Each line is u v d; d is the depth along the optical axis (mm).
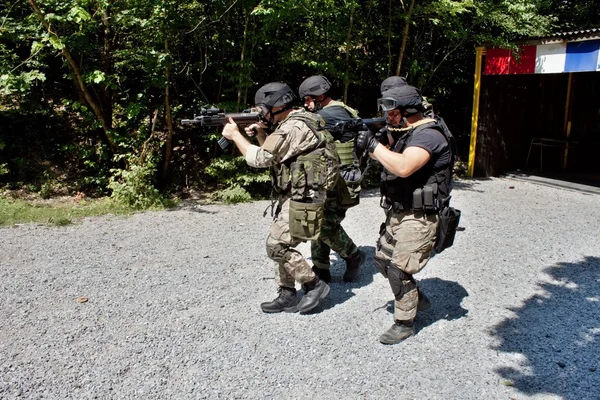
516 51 8953
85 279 4668
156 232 6219
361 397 2936
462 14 9117
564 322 3889
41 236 5973
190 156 8938
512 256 5375
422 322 3857
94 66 7879
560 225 6598
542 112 10891
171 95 8961
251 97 9125
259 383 3061
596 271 4965
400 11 9078
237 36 8328
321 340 3564
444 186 3324
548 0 11727
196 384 3047
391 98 3283
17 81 6762
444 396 2955
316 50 8875
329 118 4141
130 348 3441
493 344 3543
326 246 4387
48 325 3762
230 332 3670
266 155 3523
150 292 4387
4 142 8266
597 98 10844
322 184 3559
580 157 11078
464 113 11445
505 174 10328
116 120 8570
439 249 3430
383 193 3490
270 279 4707
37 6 6574
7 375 3111
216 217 6969
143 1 7211
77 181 8188
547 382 3096
